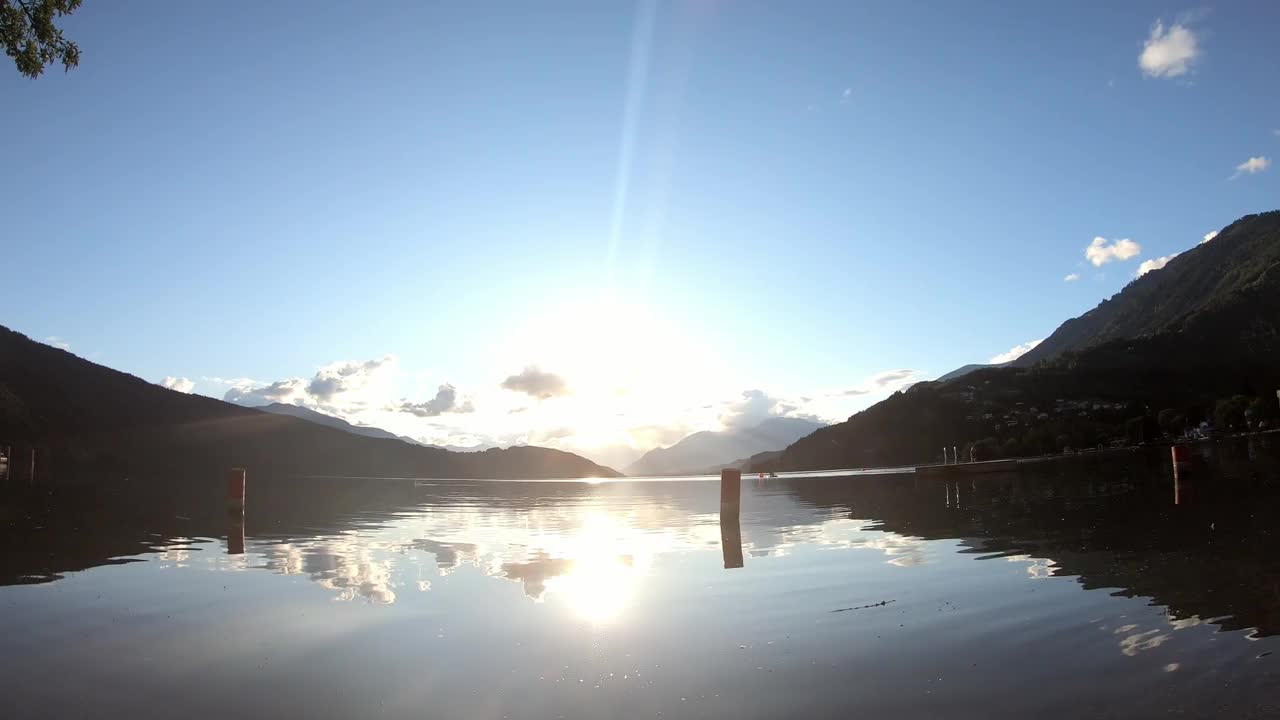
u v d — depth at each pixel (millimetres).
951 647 9031
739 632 10094
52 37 15383
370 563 16547
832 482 65875
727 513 26547
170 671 8742
